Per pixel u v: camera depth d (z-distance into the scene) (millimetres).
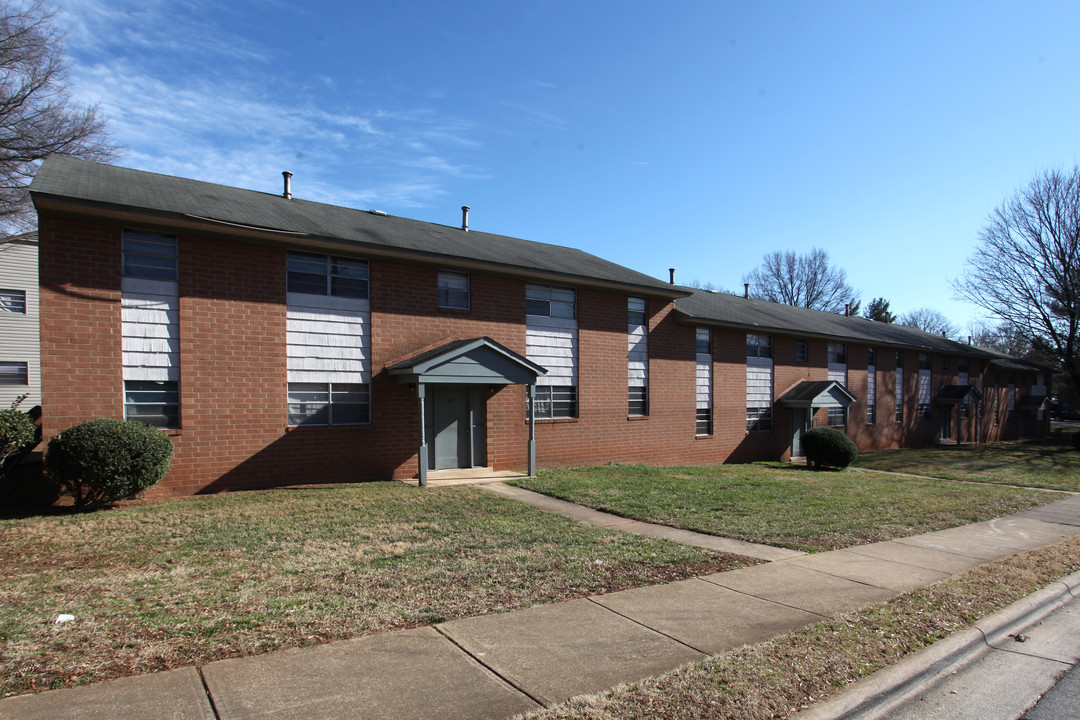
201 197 13430
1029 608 6398
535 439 16422
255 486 12539
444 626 5188
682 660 4641
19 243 22328
